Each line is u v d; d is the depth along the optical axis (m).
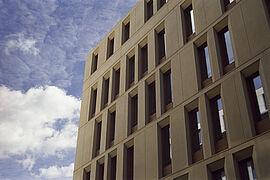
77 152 37.62
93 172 33.06
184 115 24.84
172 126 25.42
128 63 35.72
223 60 24.42
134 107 32.28
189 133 24.22
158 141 26.45
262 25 21.78
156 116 27.84
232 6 25.36
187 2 30.52
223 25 25.38
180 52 28.11
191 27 29.41
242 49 22.47
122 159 29.56
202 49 26.92
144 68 33.34
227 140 20.94
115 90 36.41
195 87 24.98
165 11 32.56
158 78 29.48
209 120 22.84
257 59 21.17
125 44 37.28
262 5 22.36
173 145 24.56
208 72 25.42
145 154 27.03
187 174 22.59
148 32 33.91
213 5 26.75
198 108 24.59
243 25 23.12
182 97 25.77
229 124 21.00
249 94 21.31
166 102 28.34
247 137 19.67
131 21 38.19
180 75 26.92
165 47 31.70
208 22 26.50
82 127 39.03
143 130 28.58
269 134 18.72
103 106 37.22
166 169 25.00
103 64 40.41
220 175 21.00
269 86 19.72
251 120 20.09
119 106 33.41
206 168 21.34
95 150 35.09
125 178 28.77
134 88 32.41
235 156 20.09
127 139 30.08
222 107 22.20
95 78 41.00
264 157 18.39
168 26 31.08
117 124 32.44
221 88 22.69
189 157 23.06
